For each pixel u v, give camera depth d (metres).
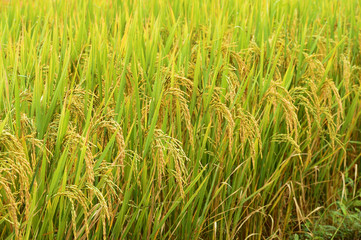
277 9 5.15
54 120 2.78
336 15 5.62
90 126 2.56
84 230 2.79
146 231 3.15
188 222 3.38
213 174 3.63
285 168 4.12
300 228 4.29
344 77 4.38
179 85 3.53
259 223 4.01
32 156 2.45
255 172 3.64
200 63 3.56
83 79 3.22
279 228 4.21
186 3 5.50
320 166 4.47
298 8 5.77
